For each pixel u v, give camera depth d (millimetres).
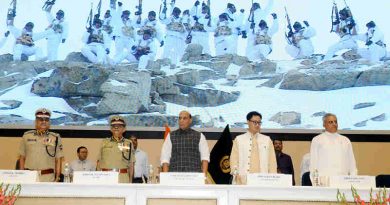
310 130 7668
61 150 5566
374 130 7676
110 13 7945
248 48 7910
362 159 7648
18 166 5656
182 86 7812
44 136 5484
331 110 7742
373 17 7965
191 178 4172
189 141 5453
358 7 7988
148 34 7914
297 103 7762
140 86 7789
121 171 5363
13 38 7805
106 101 7738
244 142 5355
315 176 4824
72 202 4047
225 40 7918
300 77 7828
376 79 7816
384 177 5898
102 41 7887
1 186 3920
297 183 7551
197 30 7941
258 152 5316
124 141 5496
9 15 7848
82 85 7770
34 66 7777
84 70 7809
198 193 4070
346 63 7859
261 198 4074
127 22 7934
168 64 7867
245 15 7973
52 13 7895
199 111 7738
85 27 7898
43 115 5469
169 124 7707
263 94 7789
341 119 7715
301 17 7969
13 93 7680
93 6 7945
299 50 7895
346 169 5270
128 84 7797
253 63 7875
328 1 7992
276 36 7934
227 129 6258
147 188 4074
